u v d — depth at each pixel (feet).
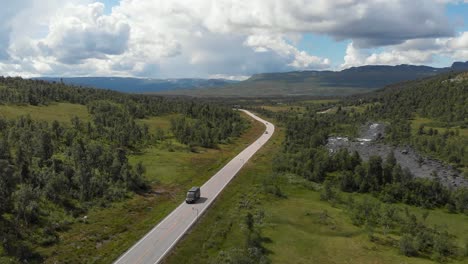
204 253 185.16
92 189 249.75
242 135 597.11
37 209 203.21
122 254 180.24
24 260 163.84
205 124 587.68
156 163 362.33
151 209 244.63
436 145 523.29
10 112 497.05
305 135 570.05
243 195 285.43
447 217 307.58
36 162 277.23
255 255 184.14
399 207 319.27
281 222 238.68
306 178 371.97
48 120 483.51
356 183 357.41
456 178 412.98
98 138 419.54
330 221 250.16
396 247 217.97
